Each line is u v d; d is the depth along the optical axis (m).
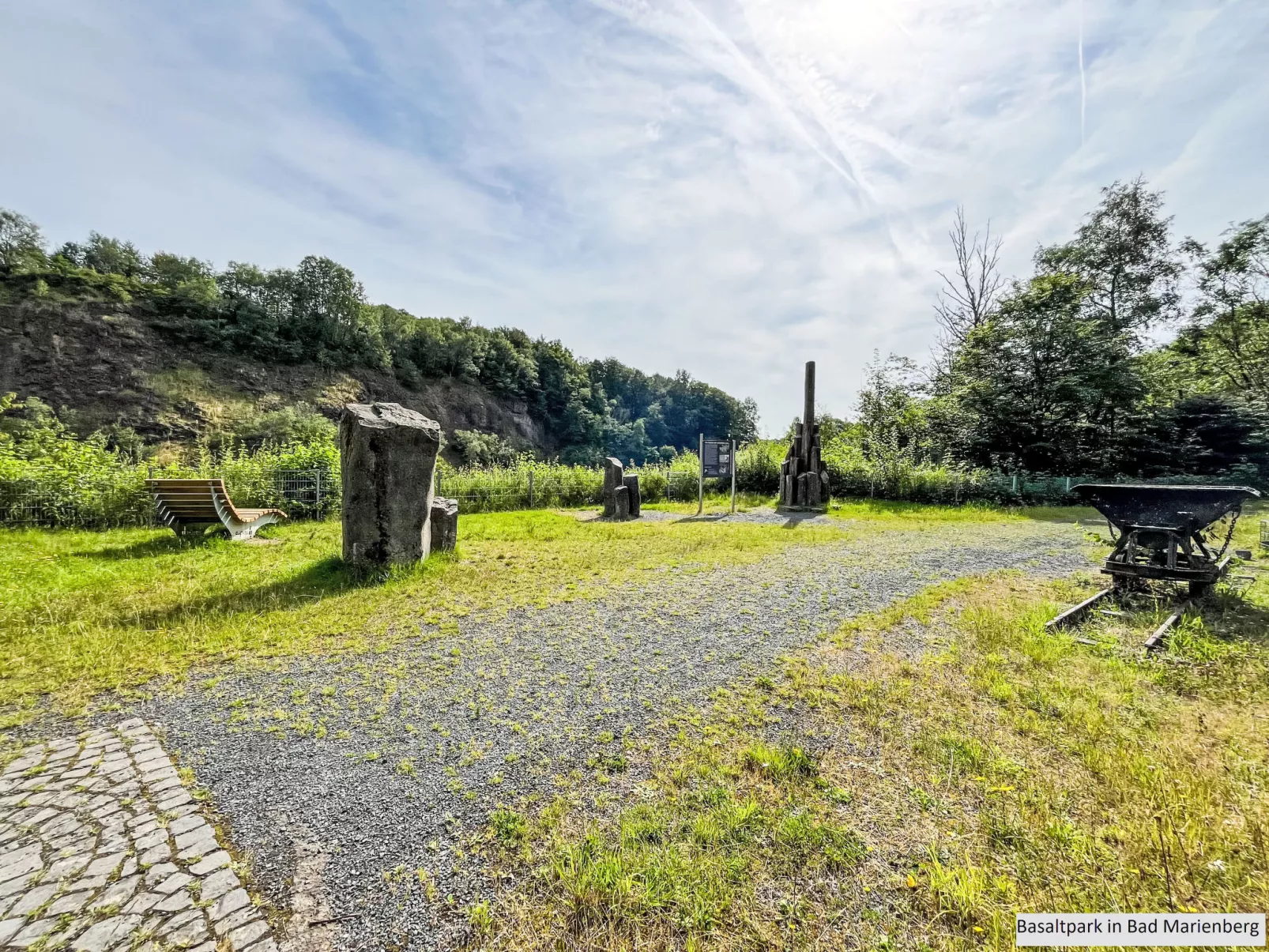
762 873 1.74
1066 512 13.60
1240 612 4.46
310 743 2.59
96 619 4.18
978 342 20.36
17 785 2.24
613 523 10.84
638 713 2.87
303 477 11.34
